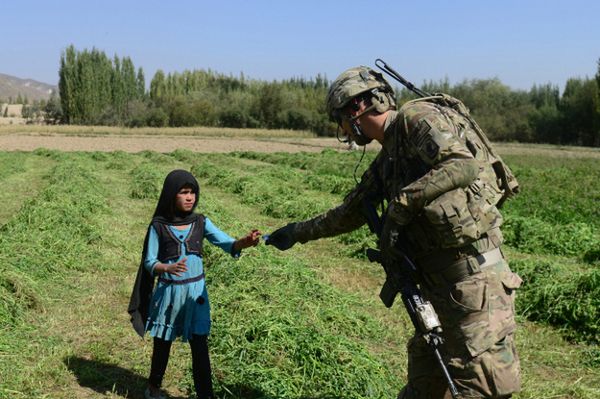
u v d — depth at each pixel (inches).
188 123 3147.1
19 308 220.4
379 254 120.1
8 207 486.9
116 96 3491.6
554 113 2524.6
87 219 389.7
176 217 156.1
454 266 108.3
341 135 128.5
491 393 104.7
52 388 167.5
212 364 179.9
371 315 233.9
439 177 100.9
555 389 179.8
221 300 221.3
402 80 119.0
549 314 240.5
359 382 167.3
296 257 318.7
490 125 2625.5
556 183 754.2
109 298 251.1
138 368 181.0
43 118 4215.1
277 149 1595.7
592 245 371.9
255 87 3983.8
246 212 490.0
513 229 400.2
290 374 171.5
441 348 111.4
